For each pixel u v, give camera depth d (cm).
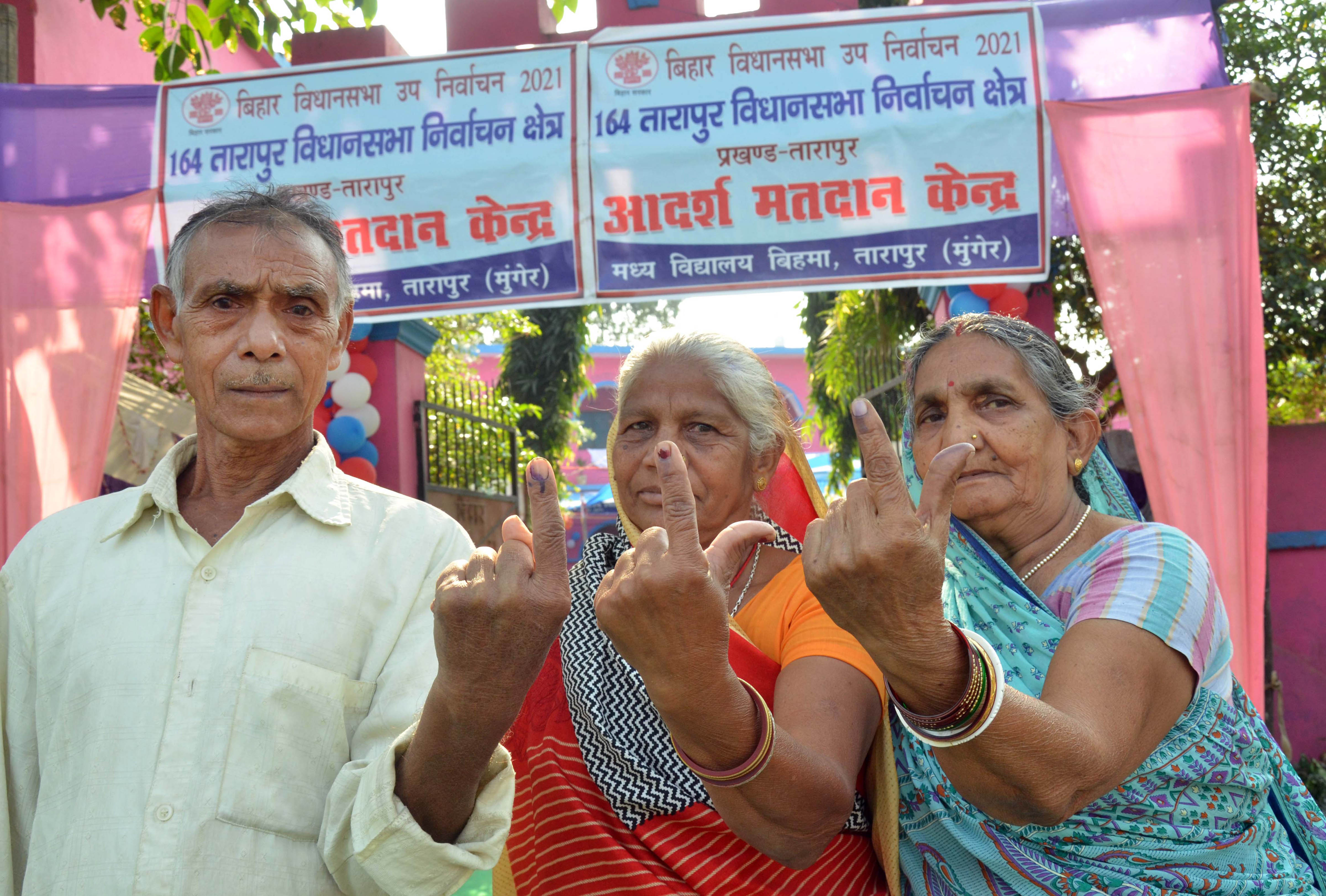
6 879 142
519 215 495
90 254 467
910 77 478
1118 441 557
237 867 132
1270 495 577
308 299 154
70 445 448
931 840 166
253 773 136
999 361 172
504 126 499
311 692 140
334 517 151
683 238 488
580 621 174
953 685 117
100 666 142
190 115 506
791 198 482
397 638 147
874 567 109
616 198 491
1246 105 432
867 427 111
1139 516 188
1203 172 432
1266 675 514
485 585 108
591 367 1187
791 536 183
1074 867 153
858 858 170
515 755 177
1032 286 553
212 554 146
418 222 499
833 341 750
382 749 138
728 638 112
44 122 501
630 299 492
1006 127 469
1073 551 173
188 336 152
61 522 157
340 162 503
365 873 130
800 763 127
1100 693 140
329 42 555
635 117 493
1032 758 123
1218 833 156
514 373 1152
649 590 108
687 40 492
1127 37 469
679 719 117
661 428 177
